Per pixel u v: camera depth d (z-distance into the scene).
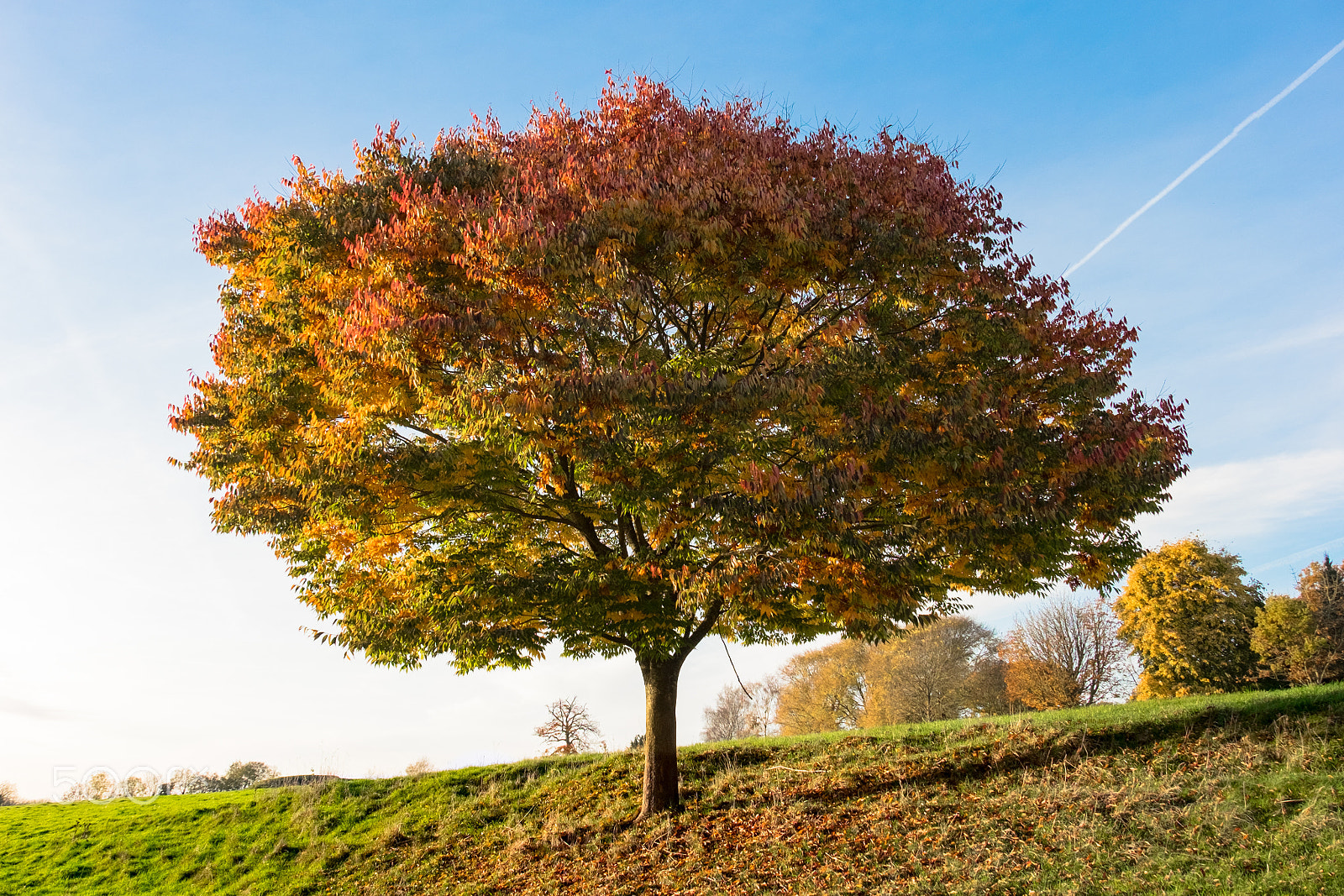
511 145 12.73
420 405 10.67
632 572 11.27
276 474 11.48
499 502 11.76
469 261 9.83
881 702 47.16
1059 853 8.38
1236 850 7.70
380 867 14.77
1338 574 40.34
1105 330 12.44
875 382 10.48
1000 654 44.88
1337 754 9.34
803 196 11.08
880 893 8.43
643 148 11.76
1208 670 33.28
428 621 11.83
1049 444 10.82
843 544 9.55
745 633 13.73
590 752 19.95
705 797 13.62
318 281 11.09
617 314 11.28
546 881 11.76
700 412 9.66
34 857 17.81
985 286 11.52
